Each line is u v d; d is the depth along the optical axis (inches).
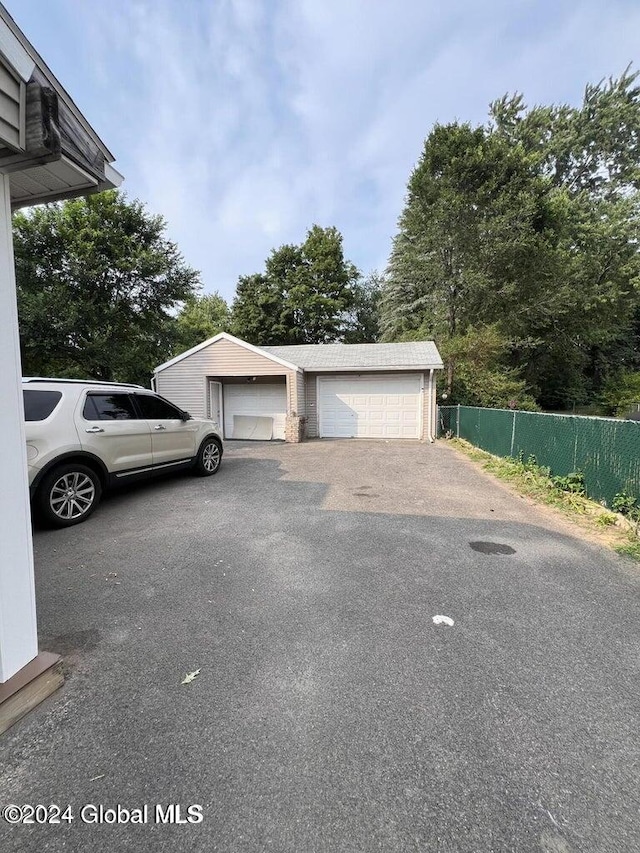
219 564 140.8
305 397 541.0
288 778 61.5
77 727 71.2
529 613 109.8
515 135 1029.2
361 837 53.1
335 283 1178.6
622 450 188.9
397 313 938.7
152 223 589.9
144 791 59.7
